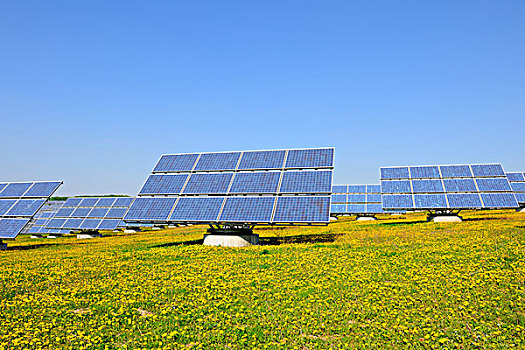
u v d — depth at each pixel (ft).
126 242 139.54
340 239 105.91
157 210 106.22
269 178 106.52
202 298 48.80
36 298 52.26
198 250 92.99
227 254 84.69
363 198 245.45
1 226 131.44
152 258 84.02
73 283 61.87
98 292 54.44
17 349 35.37
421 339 34.68
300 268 64.44
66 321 42.98
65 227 200.44
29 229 227.20
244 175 110.22
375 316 40.68
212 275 62.08
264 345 34.37
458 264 60.80
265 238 122.52
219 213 100.37
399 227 134.41
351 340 35.01
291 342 35.32
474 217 167.02
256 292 50.96
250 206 100.12
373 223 173.47
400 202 160.25
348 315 40.63
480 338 33.96
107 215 205.05
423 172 170.81
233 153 119.44
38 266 80.18
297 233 138.00
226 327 39.09
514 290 45.06
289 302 45.80
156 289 54.49
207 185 109.91
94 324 41.63
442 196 156.87
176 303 47.83
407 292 47.70
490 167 161.48
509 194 148.97
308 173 104.78
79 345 36.27
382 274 57.11
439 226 125.59
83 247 125.70
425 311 40.81
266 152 116.26
